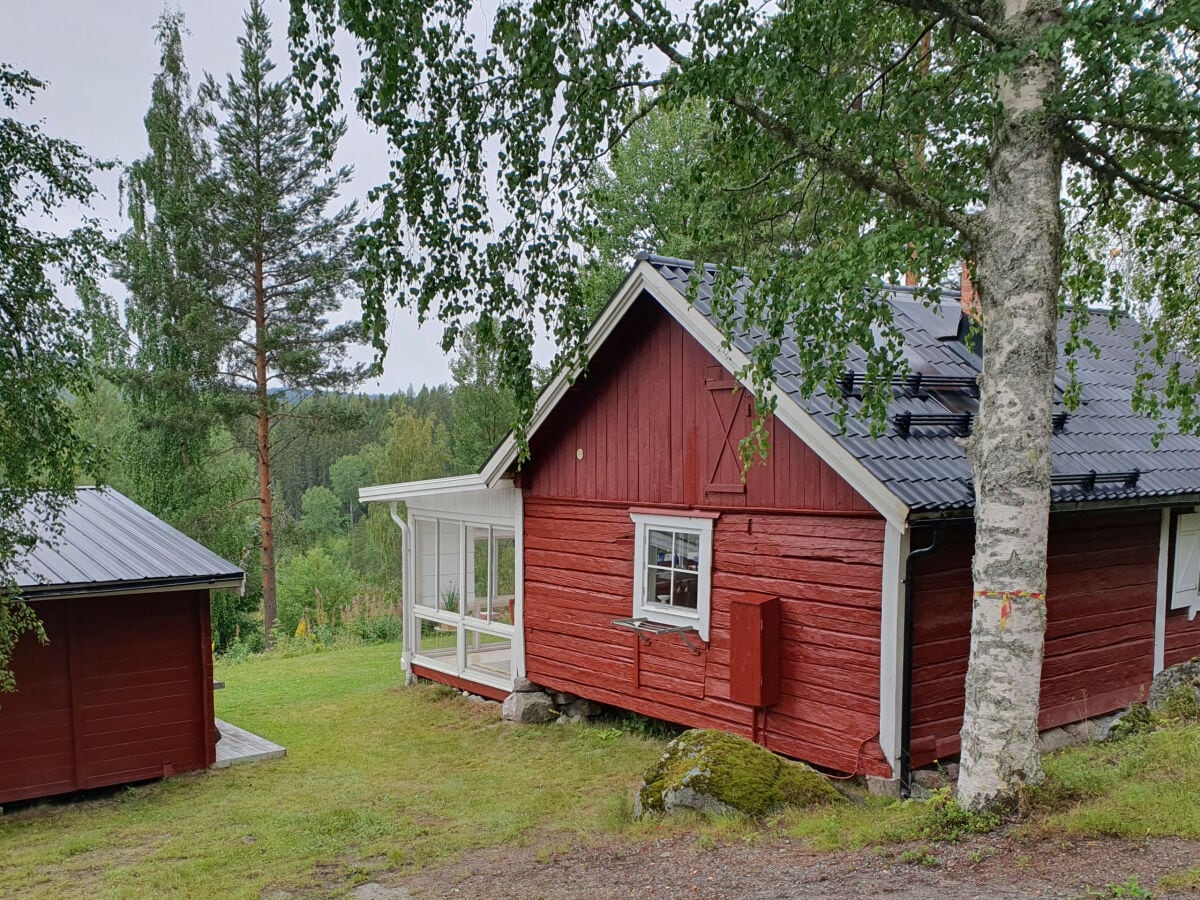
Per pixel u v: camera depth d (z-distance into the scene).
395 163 5.90
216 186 21.23
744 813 6.08
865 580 7.34
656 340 9.39
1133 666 9.08
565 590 10.71
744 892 4.65
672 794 6.37
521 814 7.38
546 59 5.56
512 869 5.88
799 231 6.26
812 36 5.11
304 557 29.42
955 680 7.50
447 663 12.95
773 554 8.17
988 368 4.98
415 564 13.64
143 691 9.41
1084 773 5.51
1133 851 4.29
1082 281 6.41
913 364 8.63
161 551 9.88
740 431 8.43
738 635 8.12
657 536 9.52
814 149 5.39
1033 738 4.89
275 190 21.80
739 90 5.24
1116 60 4.52
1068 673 8.39
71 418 6.50
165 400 22.88
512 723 10.93
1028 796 4.82
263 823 7.66
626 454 9.81
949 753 7.39
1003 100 5.00
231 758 9.95
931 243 4.96
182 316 22.27
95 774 9.09
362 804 8.08
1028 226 4.87
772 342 5.78
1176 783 5.22
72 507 10.95
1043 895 3.92
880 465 6.88
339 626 24.50
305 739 10.91
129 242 22.91
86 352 6.56
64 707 8.95
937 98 5.82
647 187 21.36
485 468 11.15
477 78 5.86
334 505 54.56
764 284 5.69
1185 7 4.07
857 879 4.50
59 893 6.26
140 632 9.42
